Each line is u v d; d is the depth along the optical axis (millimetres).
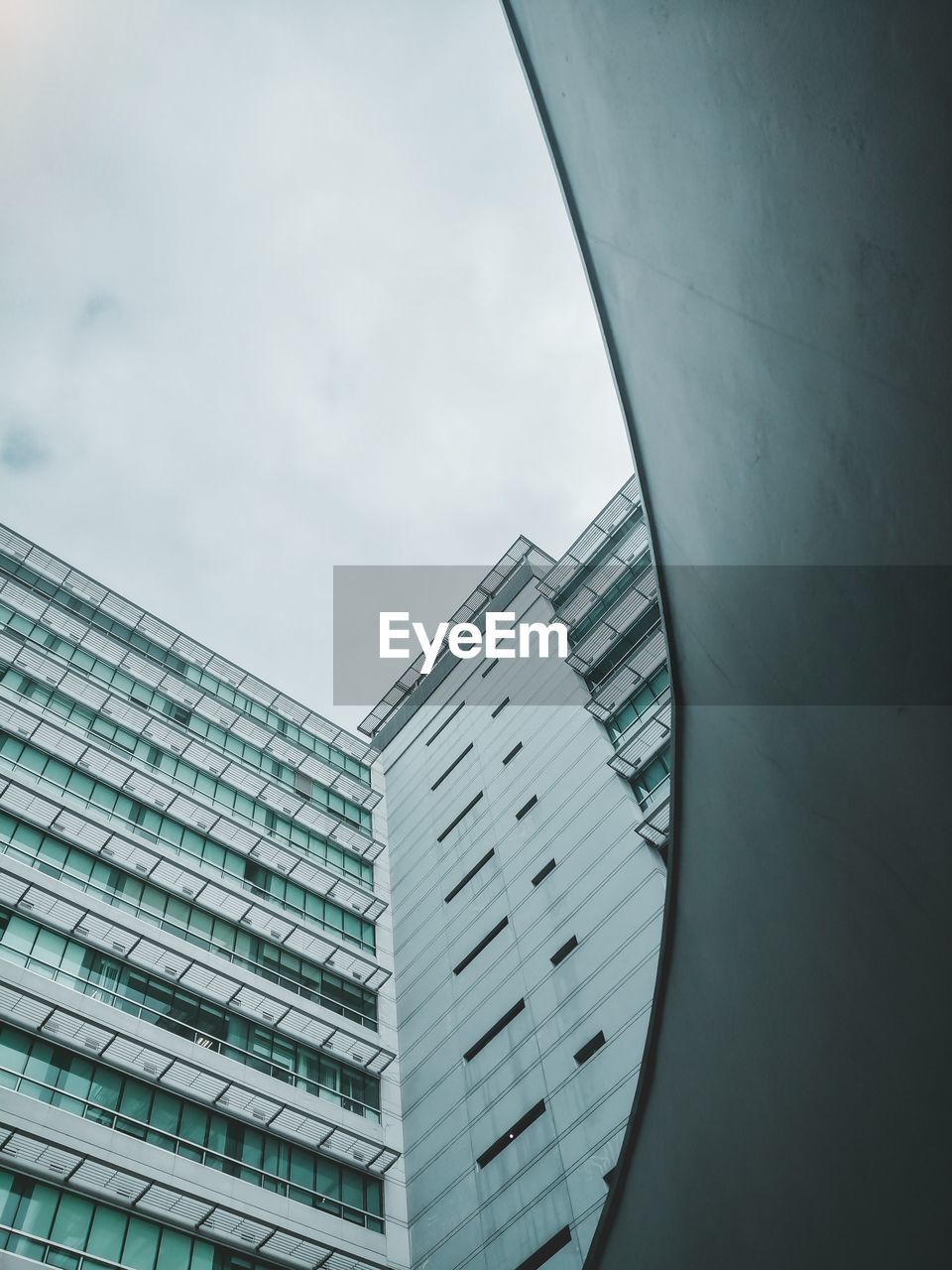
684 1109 9258
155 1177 26312
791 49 5188
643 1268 10086
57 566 49375
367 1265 28578
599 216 9078
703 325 7277
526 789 40125
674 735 9867
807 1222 7426
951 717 5137
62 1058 27406
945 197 4270
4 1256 22047
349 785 50312
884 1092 6371
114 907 33594
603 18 7707
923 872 5645
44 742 37688
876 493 5465
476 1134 30812
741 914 8195
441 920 39875
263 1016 34250
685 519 8953
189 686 48031
